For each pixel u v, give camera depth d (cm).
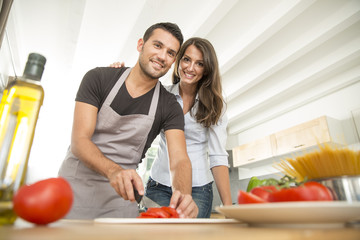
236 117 450
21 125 34
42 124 462
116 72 109
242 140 501
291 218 29
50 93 397
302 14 261
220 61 325
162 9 265
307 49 283
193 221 48
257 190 45
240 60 312
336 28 254
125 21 276
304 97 371
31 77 36
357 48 277
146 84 108
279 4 255
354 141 309
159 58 104
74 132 88
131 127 105
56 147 468
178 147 100
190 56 136
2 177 31
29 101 35
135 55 317
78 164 99
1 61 283
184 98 149
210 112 139
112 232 21
